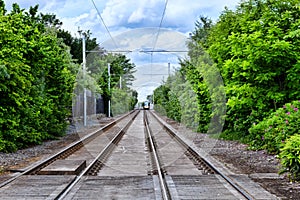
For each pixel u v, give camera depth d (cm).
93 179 902
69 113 2211
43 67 1780
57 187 795
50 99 1894
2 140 1386
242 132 1634
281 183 816
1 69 1368
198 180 868
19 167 1081
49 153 1419
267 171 958
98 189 790
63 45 3338
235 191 755
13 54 1454
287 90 1423
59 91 2011
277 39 1345
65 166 1012
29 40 1673
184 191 757
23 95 1542
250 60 1380
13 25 1633
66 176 927
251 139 1459
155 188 800
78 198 711
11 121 1430
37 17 2066
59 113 2039
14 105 1502
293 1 1453
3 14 1675
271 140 1223
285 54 1320
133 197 720
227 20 1842
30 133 1612
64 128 2148
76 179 893
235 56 1577
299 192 734
